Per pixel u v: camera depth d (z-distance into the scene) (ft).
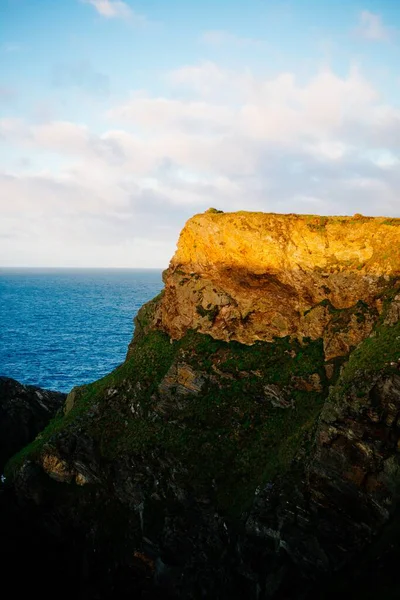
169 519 105.19
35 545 113.91
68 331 467.93
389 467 86.94
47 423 177.37
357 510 89.30
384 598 73.46
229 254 148.46
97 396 146.30
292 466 101.91
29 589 102.99
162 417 130.11
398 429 90.68
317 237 140.77
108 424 134.31
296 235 142.82
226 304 143.74
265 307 140.77
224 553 95.35
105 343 403.34
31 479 125.49
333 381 119.85
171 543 100.53
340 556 84.58
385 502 85.76
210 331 144.15
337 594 79.15
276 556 89.04
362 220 137.80
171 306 157.48
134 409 136.15
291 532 89.35
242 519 99.66
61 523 116.57
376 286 128.77
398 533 80.89
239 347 139.64
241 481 110.11
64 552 111.86
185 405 130.31
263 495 98.89
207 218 151.43
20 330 467.52
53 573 107.24
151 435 126.21
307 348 132.67
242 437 119.85
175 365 138.41
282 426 118.21
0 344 385.70
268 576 85.97
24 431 170.19
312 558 85.30
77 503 118.83
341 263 137.08
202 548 98.02
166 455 119.65
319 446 97.04
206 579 91.81
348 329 125.18
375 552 81.97
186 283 153.17
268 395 126.31
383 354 100.83
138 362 151.23
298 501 93.71
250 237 145.59
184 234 158.61
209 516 104.22
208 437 121.49
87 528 113.19
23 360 327.67
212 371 134.82
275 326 139.44
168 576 95.35
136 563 102.58
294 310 139.95
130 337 437.99
